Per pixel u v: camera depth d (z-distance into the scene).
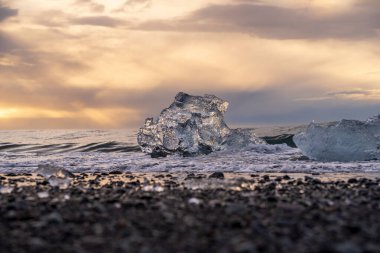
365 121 20.47
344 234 6.54
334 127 19.97
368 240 6.22
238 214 8.09
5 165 19.91
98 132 42.22
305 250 5.76
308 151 20.27
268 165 18.20
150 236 6.53
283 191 11.13
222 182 12.43
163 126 22.92
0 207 8.92
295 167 17.41
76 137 37.53
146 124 23.61
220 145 23.44
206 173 16.67
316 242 6.12
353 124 19.92
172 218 7.77
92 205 9.05
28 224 7.35
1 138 38.25
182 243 6.17
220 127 23.62
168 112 23.22
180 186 12.38
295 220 7.50
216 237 6.46
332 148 19.66
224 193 10.78
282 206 8.82
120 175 15.97
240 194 10.61
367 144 19.47
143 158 22.75
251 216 7.84
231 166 18.22
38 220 7.68
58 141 33.91
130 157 23.44
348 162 19.11
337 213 8.10
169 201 9.62
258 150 23.56
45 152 28.67
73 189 11.82
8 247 6.02
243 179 13.30
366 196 10.26
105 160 21.72
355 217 7.78
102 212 8.34
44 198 10.20
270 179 14.21
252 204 9.11
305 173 16.25
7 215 7.96
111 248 5.97
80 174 16.50
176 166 18.69
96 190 11.65
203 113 23.36
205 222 7.44
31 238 6.45
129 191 11.36
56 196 10.53
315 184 12.69
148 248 5.84
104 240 6.35
